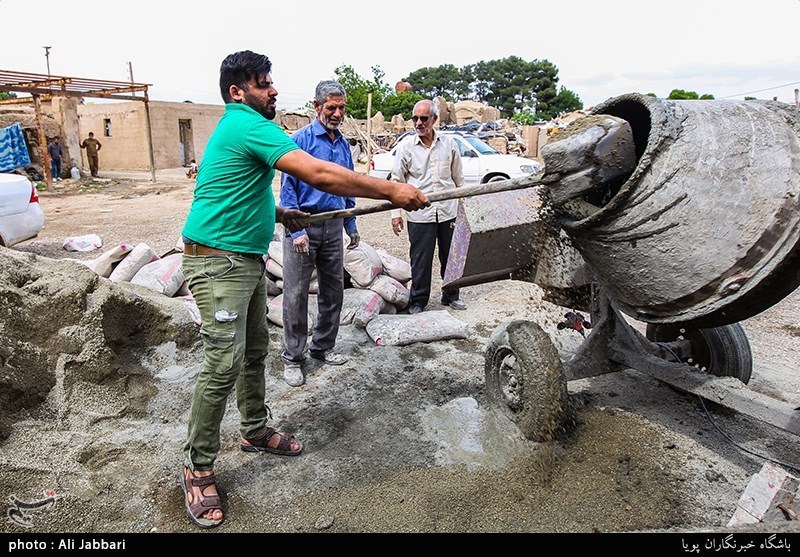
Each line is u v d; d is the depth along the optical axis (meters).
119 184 19.16
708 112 2.65
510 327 3.31
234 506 2.75
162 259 5.49
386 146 24.75
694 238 2.51
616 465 3.00
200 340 4.50
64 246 7.92
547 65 100.19
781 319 5.35
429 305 5.80
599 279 3.07
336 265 4.10
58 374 3.45
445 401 3.78
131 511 2.70
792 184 2.32
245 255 2.66
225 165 2.53
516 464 3.01
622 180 2.91
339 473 3.00
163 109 26.02
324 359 4.40
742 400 2.85
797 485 2.25
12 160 15.69
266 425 3.29
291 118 28.67
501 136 23.89
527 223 3.63
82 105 27.11
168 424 3.47
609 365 3.50
